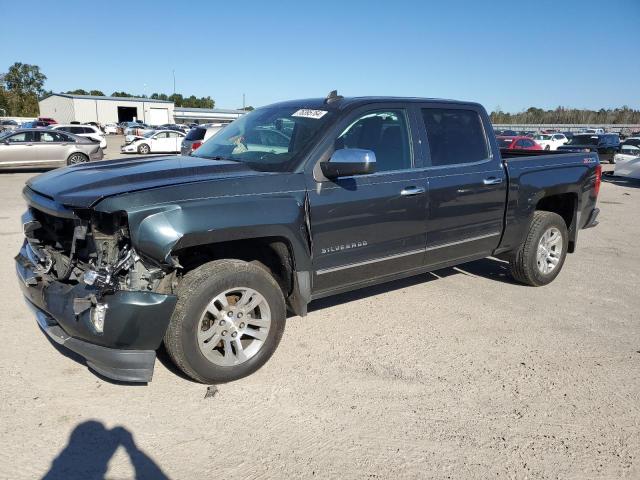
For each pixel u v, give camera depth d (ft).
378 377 12.23
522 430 10.36
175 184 10.73
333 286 13.35
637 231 30.78
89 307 9.98
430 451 9.64
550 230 18.60
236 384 11.69
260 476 8.87
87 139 63.52
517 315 16.37
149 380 10.44
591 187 19.54
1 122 188.03
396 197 13.79
